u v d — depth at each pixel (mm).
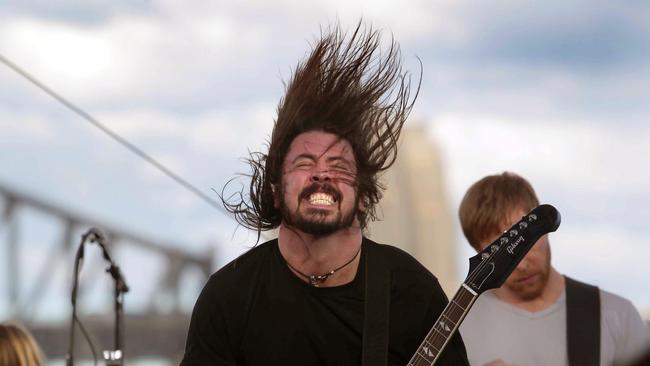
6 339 5156
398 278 4176
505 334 5086
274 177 4133
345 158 4051
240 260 4234
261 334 4125
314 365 4109
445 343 4070
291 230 4102
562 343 5035
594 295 5105
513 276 5043
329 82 4160
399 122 4215
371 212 4242
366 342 4055
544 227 4219
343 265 4090
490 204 5137
